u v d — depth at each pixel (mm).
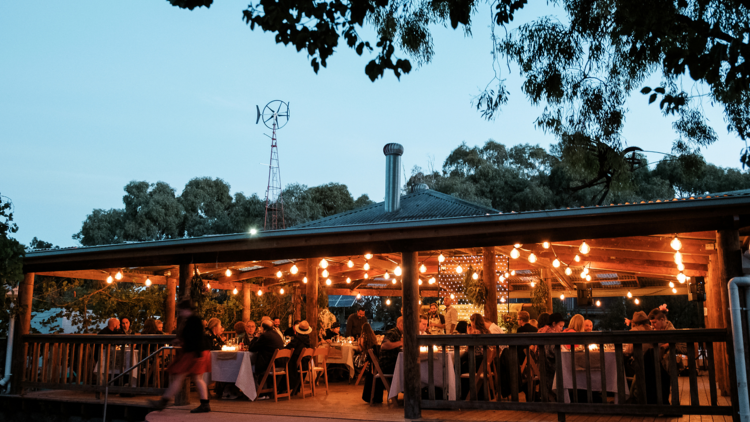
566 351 7316
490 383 8281
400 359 7609
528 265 13320
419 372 6930
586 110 12898
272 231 7480
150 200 34750
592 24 12039
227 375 8414
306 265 12445
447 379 6914
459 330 8484
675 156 13289
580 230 6438
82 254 8945
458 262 11578
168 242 8156
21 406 9367
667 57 5668
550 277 13617
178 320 8016
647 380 6973
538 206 28016
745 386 5520
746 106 10469
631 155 13641
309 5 5602
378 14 12430
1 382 9383
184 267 8602
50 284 13250
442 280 11633
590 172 13438
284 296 18703
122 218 35312
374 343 8906
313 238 7375
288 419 6820
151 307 14867
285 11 5477
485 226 6492
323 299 13641
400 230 6910
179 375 7258
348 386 10625
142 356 8805
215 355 8531
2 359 9758
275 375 8539
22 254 9156
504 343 6648
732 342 5762
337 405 7984
